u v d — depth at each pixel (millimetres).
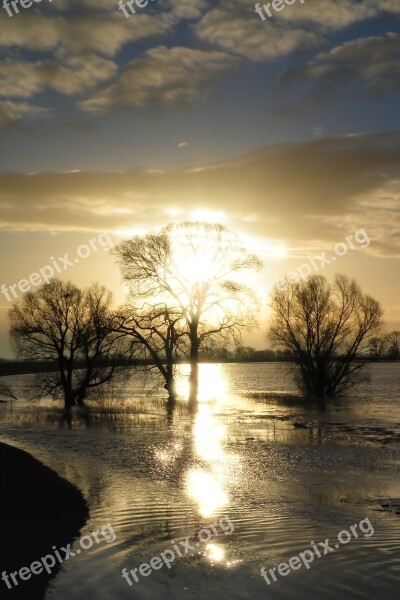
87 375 57312
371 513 17734
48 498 19391
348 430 37469
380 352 64938
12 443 32406
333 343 63938
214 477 22938
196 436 34750
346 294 64062
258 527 16391
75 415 47594
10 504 18641
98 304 57688
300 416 46188
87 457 27547
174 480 22391
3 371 112938
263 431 37062
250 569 13578
